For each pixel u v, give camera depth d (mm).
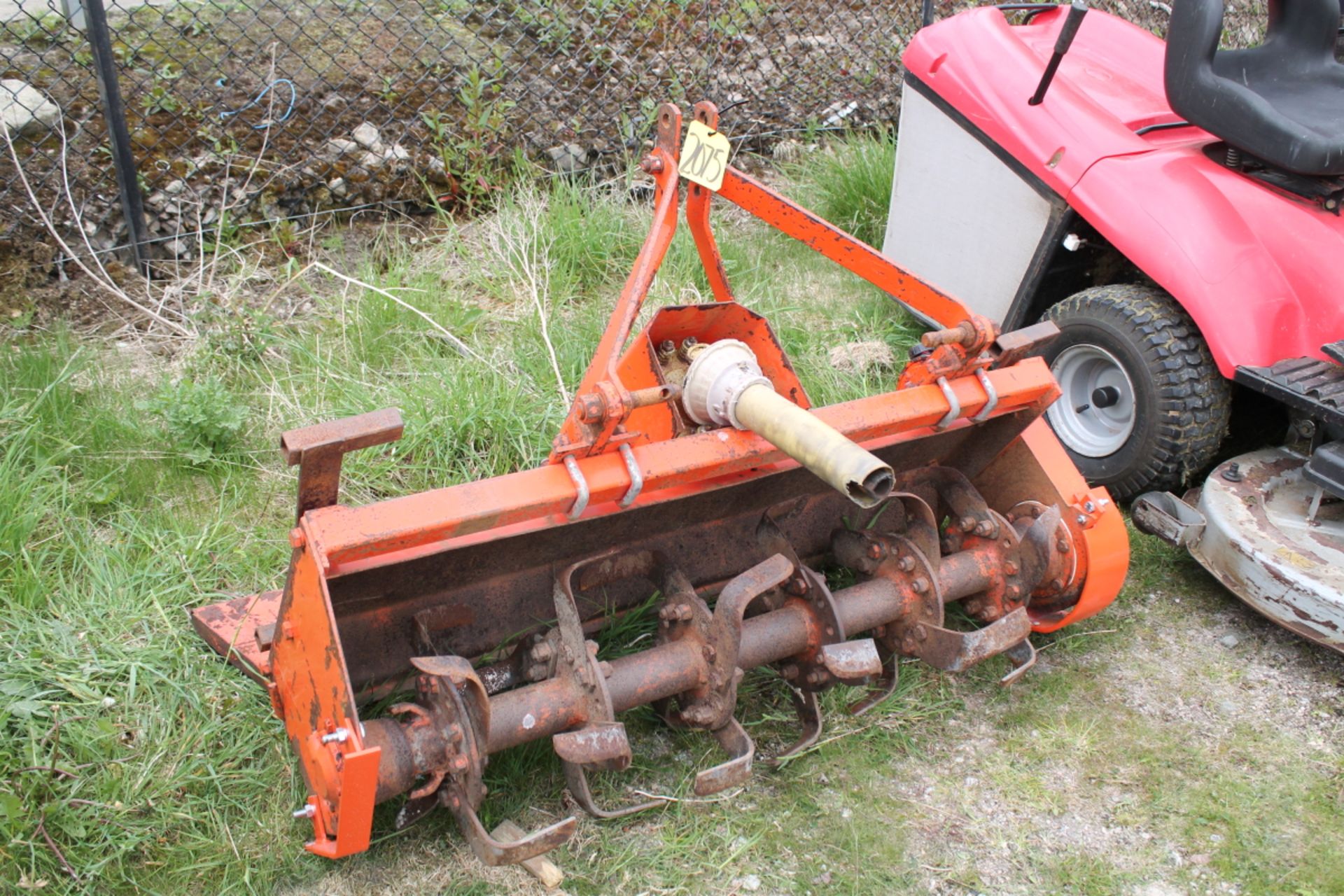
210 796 2525
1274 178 3465
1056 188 3680
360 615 2441
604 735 2252
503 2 5457
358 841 2041
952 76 4031
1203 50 3438
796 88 6031
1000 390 2781
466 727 2158
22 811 2354
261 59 4801
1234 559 3111
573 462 2344
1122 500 3756
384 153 4824
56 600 2953
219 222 4414
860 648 2514
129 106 4469
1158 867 2531
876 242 5160
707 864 2471
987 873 2502
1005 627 2670
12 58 4457
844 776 2725
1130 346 3477
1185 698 3010
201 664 2807
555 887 2393
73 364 3645
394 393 3783
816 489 2945
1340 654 3061
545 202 4898
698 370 2533
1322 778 2766
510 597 2623
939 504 3168
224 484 3408
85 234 4254
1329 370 3127
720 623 2441
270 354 3979
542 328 4141
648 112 5453
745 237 5090
